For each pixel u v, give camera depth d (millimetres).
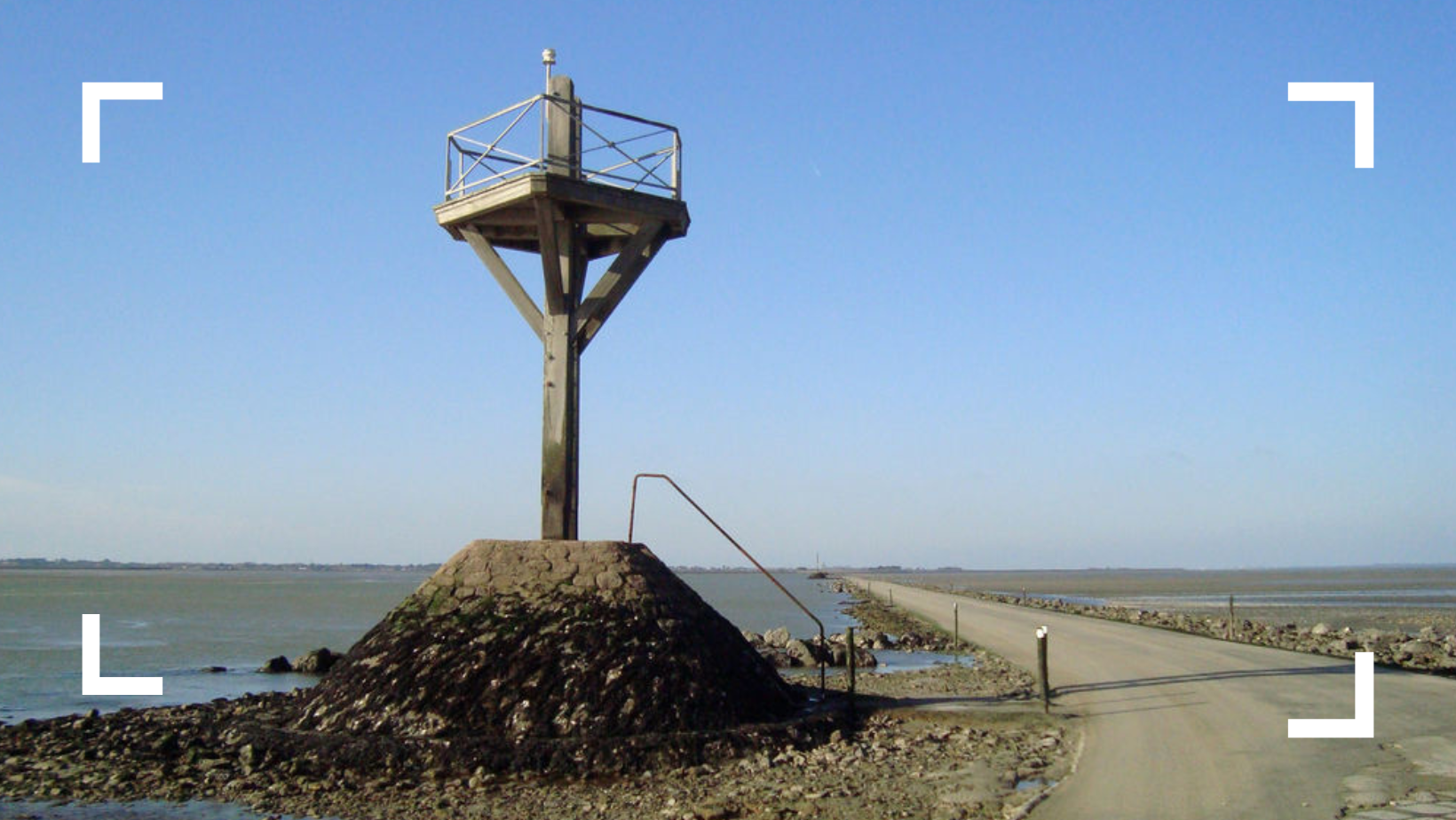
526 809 12719
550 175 17359
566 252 18531
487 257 18844
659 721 15312
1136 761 13633
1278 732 15453
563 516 18312
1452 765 13172
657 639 16500
